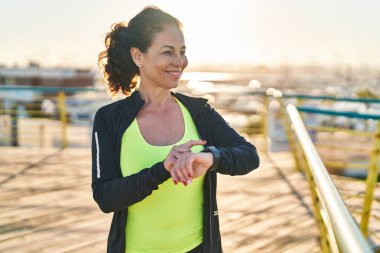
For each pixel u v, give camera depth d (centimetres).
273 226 390
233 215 420
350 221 113
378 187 500
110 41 165
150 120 157
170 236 156
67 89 770
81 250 344
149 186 139
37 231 382
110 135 156
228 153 147
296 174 577
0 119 826
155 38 151
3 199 472
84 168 614
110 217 416
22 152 734
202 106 163
